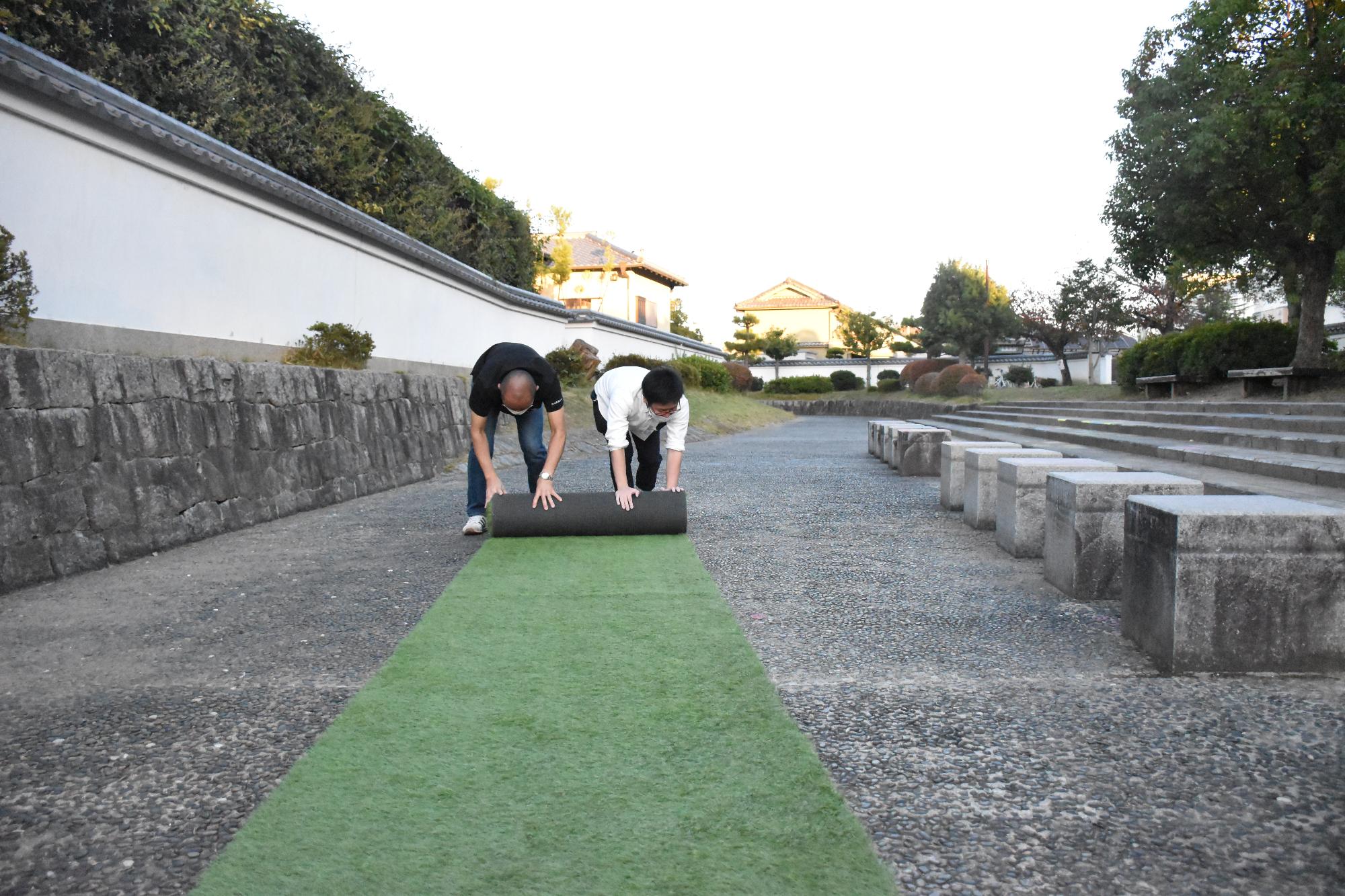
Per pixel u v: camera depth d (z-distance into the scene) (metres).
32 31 9.04
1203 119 12.57
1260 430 9.16
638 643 3.12
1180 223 14.23
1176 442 9.37
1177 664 2.86
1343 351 14.91
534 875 1.66
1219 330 15.17
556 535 5.05
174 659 3.10
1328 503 4.96
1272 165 12.41
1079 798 2.02
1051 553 4.24
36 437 4.34
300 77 14.45
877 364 48.69
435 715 2.47
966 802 2.00
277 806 1.95
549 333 20.20
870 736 2.37
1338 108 11.35
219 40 12.12
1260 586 2.84
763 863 1.70
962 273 43.66
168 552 5.13
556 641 3.15
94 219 6.41
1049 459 5.26
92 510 4.66
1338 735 2.35
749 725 2.39
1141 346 17.70
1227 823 1.90
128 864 1.76
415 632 3.28
